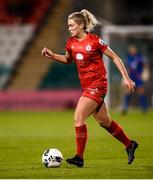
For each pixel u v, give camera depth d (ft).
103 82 86.07
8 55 312.71
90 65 85.87
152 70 275.39
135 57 229.86
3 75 302.25
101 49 85.56
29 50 313.53
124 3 314.55
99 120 88.33
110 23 309.83
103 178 78.43
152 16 312.71
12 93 283.59
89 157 105.29
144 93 255.70
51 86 297.12
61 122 199.41
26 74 303.48
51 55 89.71
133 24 312.91
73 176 80.53
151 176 80.12
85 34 86.58
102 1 313.73
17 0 326.85
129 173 83.15
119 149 119.03
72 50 86.84
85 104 85.35
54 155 89.45
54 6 327.06
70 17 86.28
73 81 294.87
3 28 323.16
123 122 195.62
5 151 116.37
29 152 114.32
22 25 323.57
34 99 281.33
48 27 321.32
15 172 85.46
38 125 187.42
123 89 261.85
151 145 125.49
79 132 86.07
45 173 83.76
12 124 192.65
